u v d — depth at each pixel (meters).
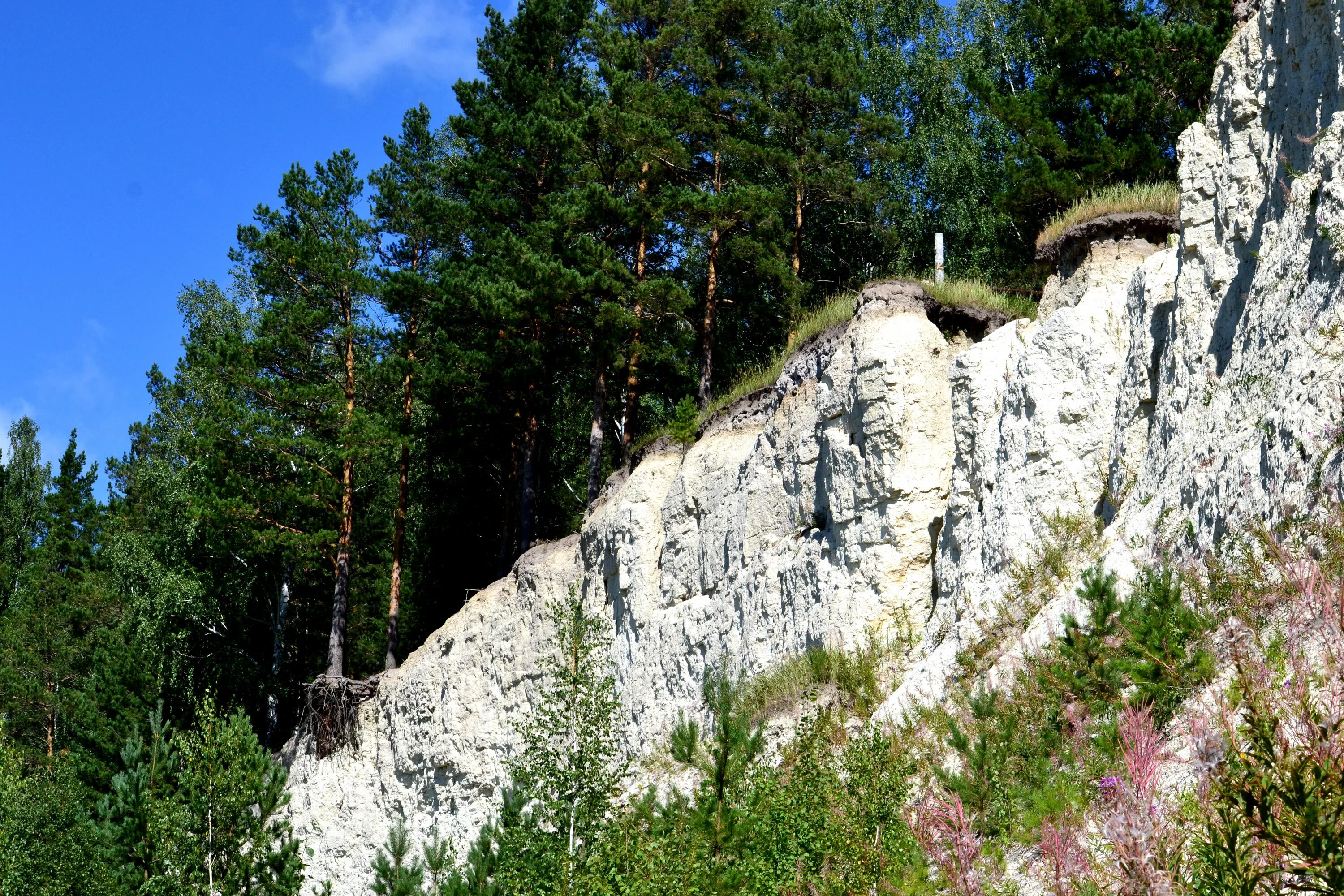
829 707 17.22
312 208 40.03
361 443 36.19
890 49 41.59
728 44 36.00
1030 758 10.93
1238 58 15.41
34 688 46.88
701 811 12.98
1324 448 10.83
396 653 36.47
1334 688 7.29
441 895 17.73
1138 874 6.84
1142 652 10.39
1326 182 12.48
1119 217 18.75
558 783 17.36
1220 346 14.56
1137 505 14.84
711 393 33.28
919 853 10.50
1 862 26.98
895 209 36.47
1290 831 6.45
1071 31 28.84
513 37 39.34
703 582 24.69
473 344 37.03
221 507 36.59
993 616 16.09
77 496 64.81
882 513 20.16
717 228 32.47
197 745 20.31
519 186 37.47
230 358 38.03
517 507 40.44
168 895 19.17
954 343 21.81
